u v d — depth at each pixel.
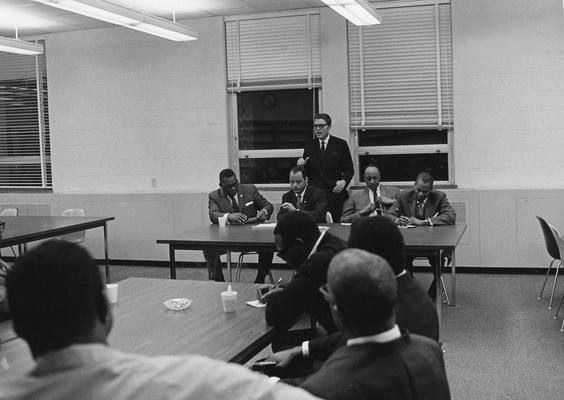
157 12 6.87
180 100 7.40
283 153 7.27
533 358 4.03
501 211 6.50
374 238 2.17
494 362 3.98
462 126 6.62
